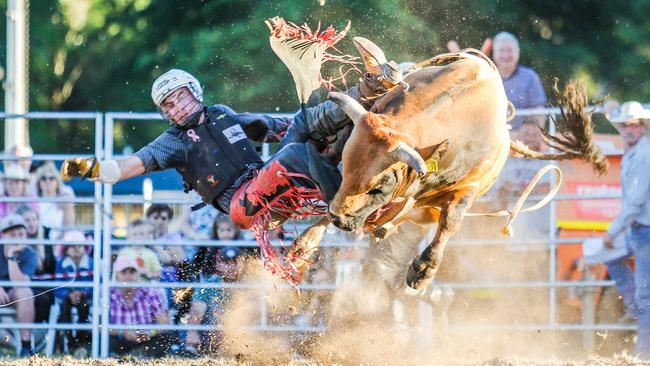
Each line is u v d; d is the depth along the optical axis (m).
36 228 14.87
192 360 12.41
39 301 14.68
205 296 14.51
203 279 14.57
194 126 10.76
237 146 10.71
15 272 14.61
